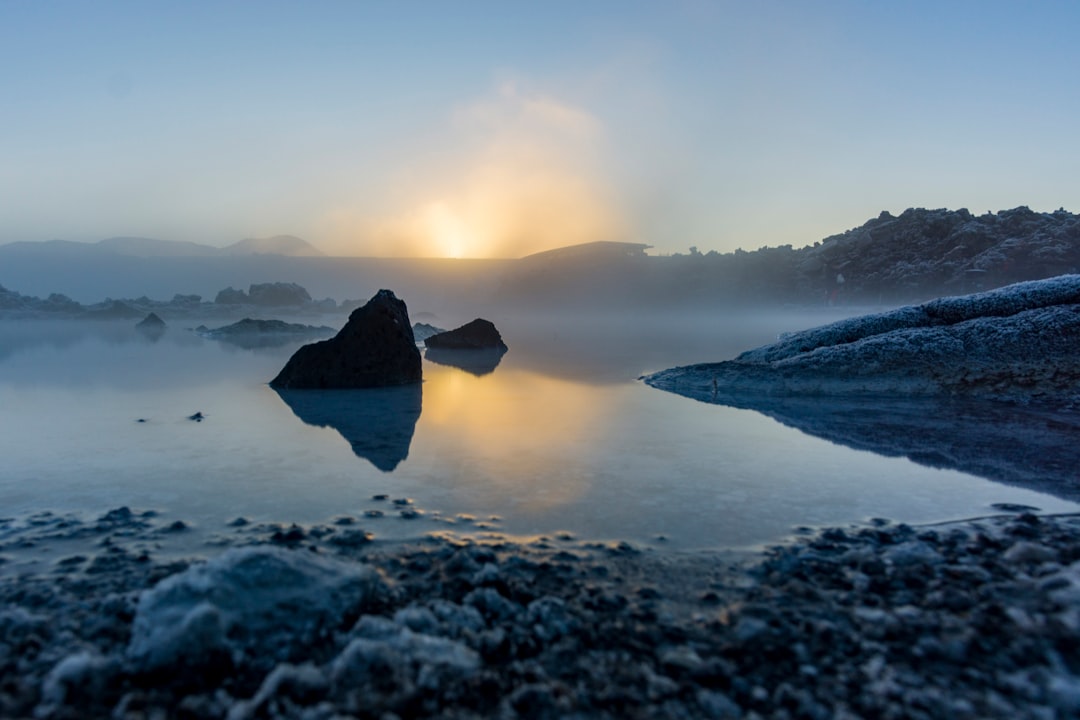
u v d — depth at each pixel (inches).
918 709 87.3
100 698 90.5
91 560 137.8
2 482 197.9
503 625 110.0
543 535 154.8
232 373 475.8
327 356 410.6
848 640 104.7
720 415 312.2
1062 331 356.8
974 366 362.0
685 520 165.6
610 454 234.1
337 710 87.3
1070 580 116.0
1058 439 254.1
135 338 853.2
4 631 106.3
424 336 893.2
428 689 91.7
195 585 107.9
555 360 596.4
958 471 211.2
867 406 332.5
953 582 124.0
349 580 116.2
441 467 215.9
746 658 100.7
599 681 95.4
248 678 95.6
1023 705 87.1
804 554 139.8
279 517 166.7
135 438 259.0
